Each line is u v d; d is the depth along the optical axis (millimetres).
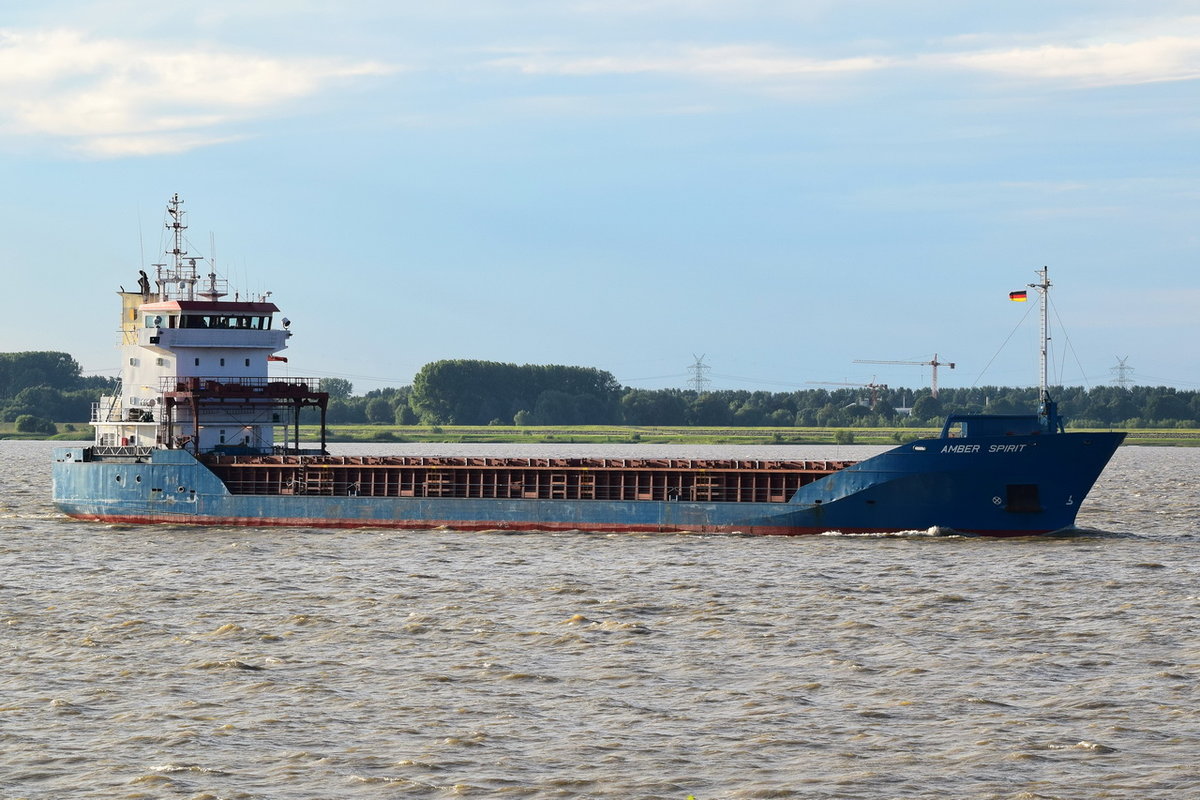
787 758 104562
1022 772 101375
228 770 101938
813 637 144375
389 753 105688
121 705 118250
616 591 171750
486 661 133625
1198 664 131500
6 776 100562
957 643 141375
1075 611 158000
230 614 158000
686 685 124812
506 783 99438
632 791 97875
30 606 163625
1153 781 99188
